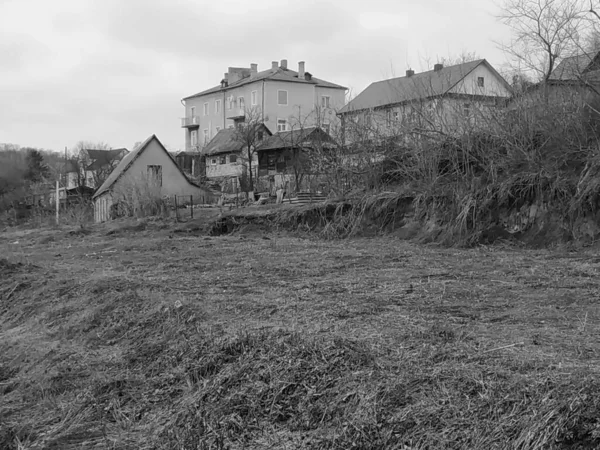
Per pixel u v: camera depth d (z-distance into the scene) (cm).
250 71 7525
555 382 447
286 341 609
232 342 643
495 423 423
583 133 1571
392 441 443
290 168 3544
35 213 4659
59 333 967
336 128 2447
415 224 1828
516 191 1584
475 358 532
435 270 1130
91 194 5784
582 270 1055
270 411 525
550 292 859
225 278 1149
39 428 627
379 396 483
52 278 1339
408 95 2212
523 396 437
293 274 1163
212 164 5841
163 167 4356
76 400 668
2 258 1673
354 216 2022
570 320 678
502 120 1784
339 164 2322
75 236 2805
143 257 1678
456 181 1808
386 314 742
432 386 482
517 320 686
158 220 2958
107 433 583
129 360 747
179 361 680
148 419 599
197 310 818
